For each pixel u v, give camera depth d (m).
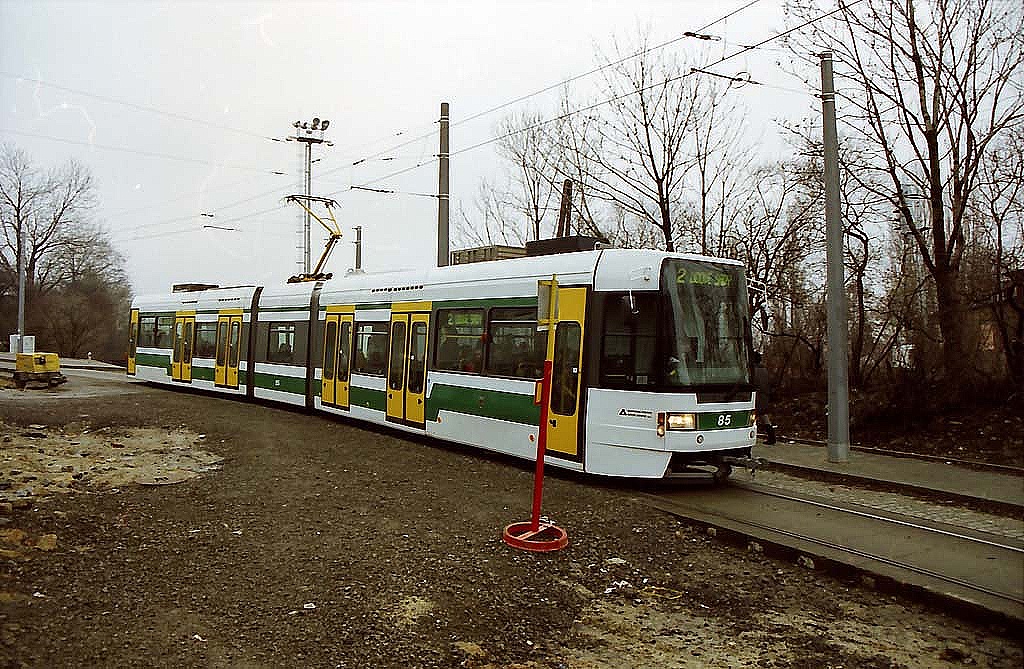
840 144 17.95
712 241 20.59
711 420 10.78
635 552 8.07
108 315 58.97
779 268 20.47
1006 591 6.67
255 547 7.44
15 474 10.12
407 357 15.21
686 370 10.70
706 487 11.38
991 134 15.90
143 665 4.97
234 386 21.98
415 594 6.48
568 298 11.62
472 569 7.17
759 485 11.61
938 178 16.84
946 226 16.98
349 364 17.16
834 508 9.88
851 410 17.19
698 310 11.05
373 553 7.39
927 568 7.34
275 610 6.02
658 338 10.68
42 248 52.06
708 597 6.97
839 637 6.13
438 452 13.68
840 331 13.61
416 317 15.09
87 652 5.07
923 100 16.89
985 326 16.14
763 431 11.84
